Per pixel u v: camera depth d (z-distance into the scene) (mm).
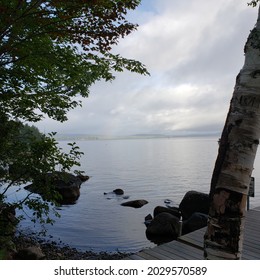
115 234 11570
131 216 14586
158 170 38781
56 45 6785
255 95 2123
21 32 5906
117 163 52312
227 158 2162
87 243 10484
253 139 2119
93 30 5754
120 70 6770
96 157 72625
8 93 6887
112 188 24000
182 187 24438
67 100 7957
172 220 11180
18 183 7141
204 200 13586
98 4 5273
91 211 15625
